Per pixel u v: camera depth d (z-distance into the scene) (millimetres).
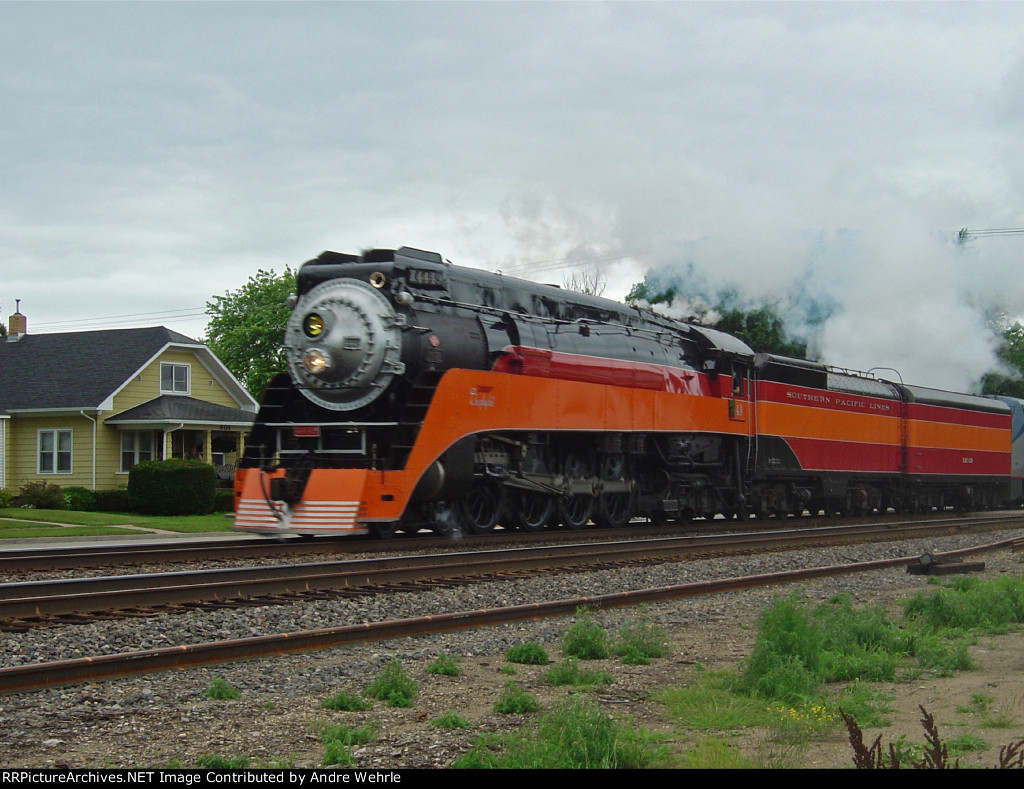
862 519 28125
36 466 31562
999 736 6062
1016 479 39062
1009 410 37688
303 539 17453
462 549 16047
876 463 28828
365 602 10477
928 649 8672
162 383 33000
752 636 9633
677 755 5770
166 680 7070
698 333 23062
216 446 34281
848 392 27734
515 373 17328
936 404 32250
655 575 13695
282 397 16828
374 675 7512
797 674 7344
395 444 15531
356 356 15828
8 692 6520
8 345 35812
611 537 19172
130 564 13578
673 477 21812
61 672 6758
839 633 9000
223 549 14672
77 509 29375
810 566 15984
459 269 17281
